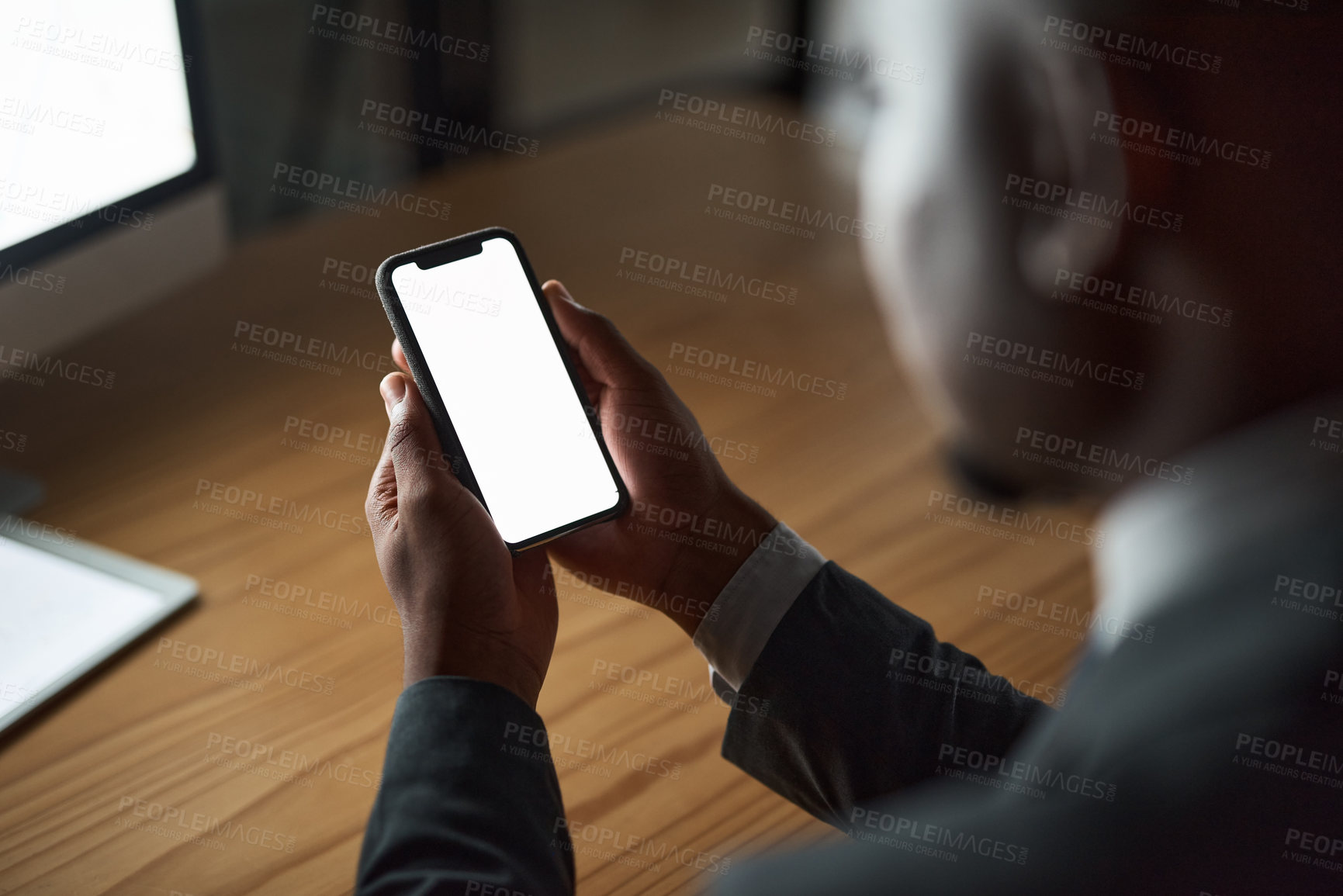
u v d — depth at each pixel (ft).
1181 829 1.11
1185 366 1.18
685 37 10.26
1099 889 1.14
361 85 6.43
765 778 2.30
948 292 1.37
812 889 1.33
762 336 4.29
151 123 3.21
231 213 6.55
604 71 9.63
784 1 6.81
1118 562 1.31
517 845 1.70
